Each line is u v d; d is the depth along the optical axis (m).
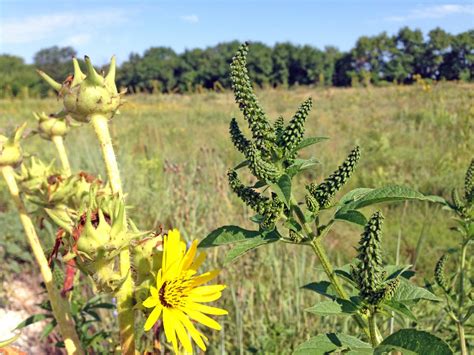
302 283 4.42
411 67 36.03
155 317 1.29
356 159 1.50
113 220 1.33
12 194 1.66
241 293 4.05
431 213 7.16
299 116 1.50
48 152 9.19
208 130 14.24
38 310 4.96
